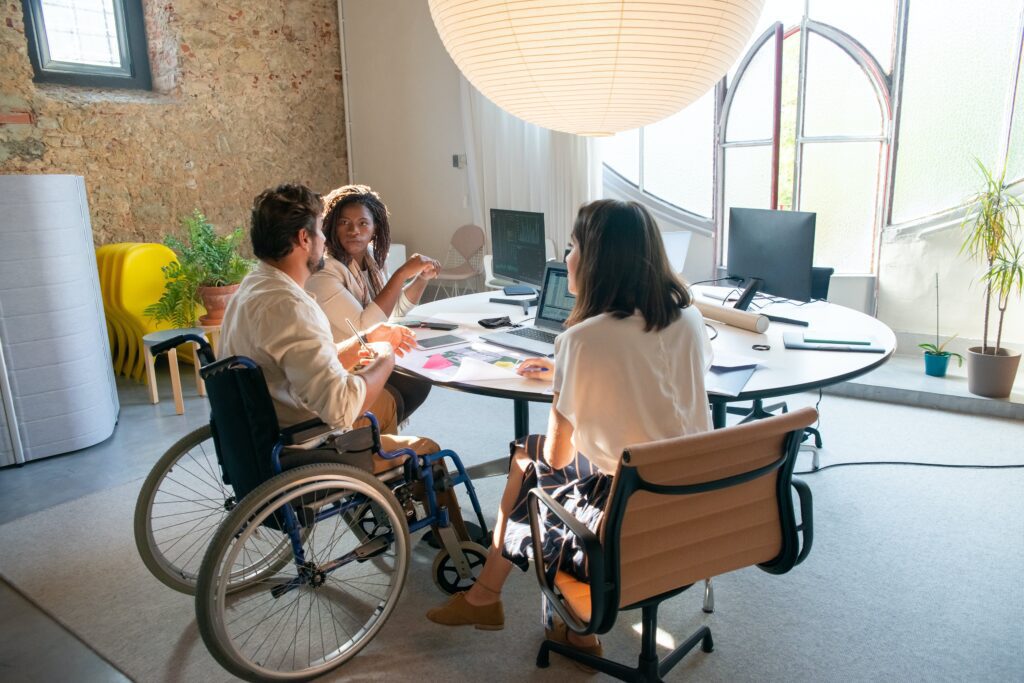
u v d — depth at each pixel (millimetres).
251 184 5438
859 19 4129
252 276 1871
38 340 3189
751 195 4637
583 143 4742
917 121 4086
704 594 2164
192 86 5000
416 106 5633
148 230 4898
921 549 2387
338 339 2438
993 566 2277
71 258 3262
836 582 2219
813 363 2119
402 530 1906
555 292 2607
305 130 5727
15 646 2014
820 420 3553
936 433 3350
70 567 2402
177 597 2232
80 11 4707
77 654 1974
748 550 1503
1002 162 3822
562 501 1661
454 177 5602
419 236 5902
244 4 5203
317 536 2549
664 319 1466
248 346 1817
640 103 2070
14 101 4234
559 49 1896
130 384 4395
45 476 3113
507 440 3430
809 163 4418
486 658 1920
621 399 1456
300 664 1896
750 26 2076
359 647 1899
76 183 3316
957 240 4023
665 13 1821
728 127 4617
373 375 1944
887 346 2277
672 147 4820
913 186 4168
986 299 3654
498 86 2119
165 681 1864
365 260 2760
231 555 1656
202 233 4254
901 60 4047
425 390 2807
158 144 4883
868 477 2920
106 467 3203
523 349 2352
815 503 2715
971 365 3602
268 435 1754
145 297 4305
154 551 2109
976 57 3855
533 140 5027
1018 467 2975
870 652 1896
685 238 3234
